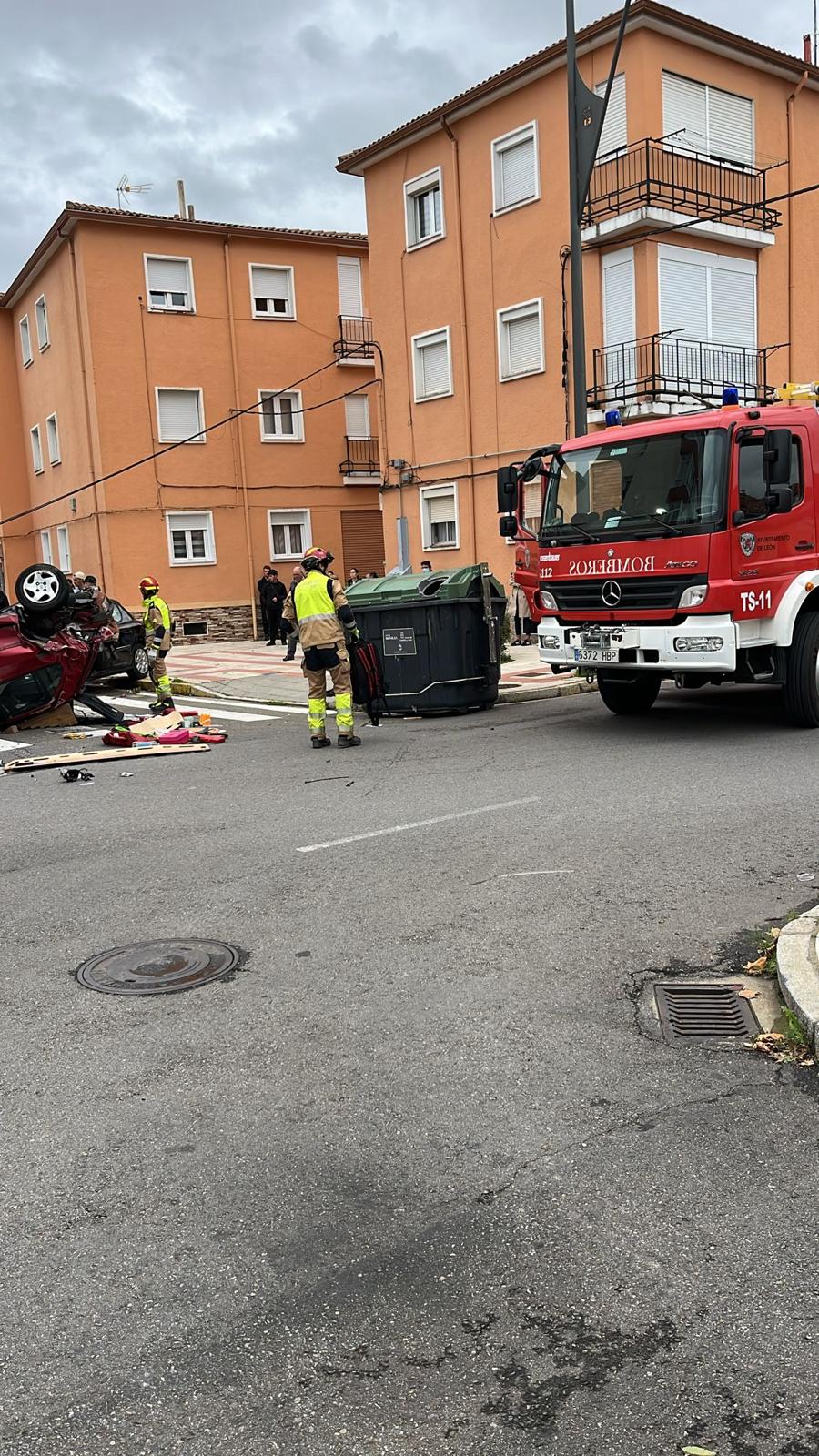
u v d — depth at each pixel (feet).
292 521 106.73
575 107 48.24
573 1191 10.18
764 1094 11.91
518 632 68.64
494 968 15.78
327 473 107.55
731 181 73.82
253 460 103.65
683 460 31.17
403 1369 8.05
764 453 30.76
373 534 110.93
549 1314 8.57
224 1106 12.08
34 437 117.91
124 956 16.96
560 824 23.85
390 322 89.40
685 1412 7.56
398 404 89.66
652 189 68.80
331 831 24.34
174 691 59.06
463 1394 7.79
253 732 42.24
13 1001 15.30
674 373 71.67
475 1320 8.54
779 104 77.61
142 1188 10.50
